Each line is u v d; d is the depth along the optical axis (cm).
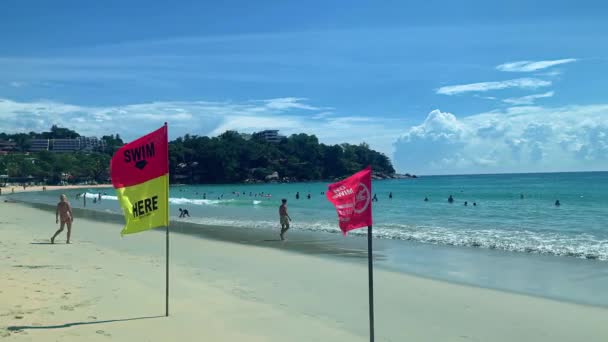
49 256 1340
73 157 17775
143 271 1139
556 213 2977
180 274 1123
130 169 707
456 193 6297
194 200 5528
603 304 886
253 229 2284
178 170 15862
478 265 1298
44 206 4575
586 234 1906
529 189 7125
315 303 871
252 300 880
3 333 621
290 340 658
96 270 1122
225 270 1204
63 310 751
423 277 1135
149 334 651
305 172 16562
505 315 816
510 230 2100
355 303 879
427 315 811
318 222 2627
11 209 4062
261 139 18588
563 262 1329
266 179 16012
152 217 712
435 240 1812
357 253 1520
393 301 905
